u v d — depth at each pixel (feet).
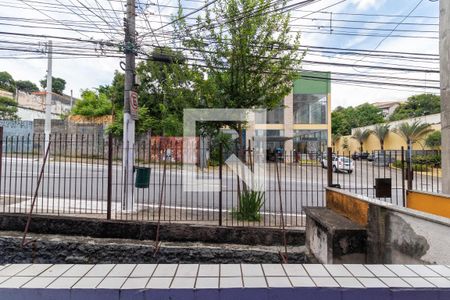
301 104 80.94
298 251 17.88
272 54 24.12
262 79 24.58
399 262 9.70
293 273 5.43
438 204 13.08
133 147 24.50
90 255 17.93
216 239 19.35
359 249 11.67
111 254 17.99
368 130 113.50
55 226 19.42
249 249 18.20
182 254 18.06
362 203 12.27
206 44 24.85
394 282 5.08
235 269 5.61
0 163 21.81
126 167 24.04
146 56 27.84
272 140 76.33
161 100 65.00
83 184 36.60
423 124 87.97
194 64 25.00
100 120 75.31
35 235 18.90
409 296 4.85
